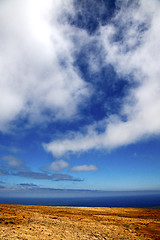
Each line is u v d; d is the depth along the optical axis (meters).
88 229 16.08
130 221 22.92
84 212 30.42
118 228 17.92
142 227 19.22
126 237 14.38
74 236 12.83
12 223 14.41
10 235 10.49
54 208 33.56
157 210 37.00
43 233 12.32
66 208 35.12
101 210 35.00
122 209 37.94
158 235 15.55
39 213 23.20
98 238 13.19
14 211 21.72
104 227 17.78
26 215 19.77
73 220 20.27
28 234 11.41
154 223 21.84
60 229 14.55
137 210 37.41
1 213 18.67
